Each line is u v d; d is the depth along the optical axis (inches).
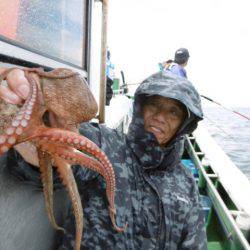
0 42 49.6
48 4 79.3
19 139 26.1
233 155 251.4
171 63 218.5
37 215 59.4
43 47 76.2
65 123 32.9
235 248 94.1
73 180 35.4
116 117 158.2
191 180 70.3
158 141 62.2
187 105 61.9
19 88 28.5
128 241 57.9
